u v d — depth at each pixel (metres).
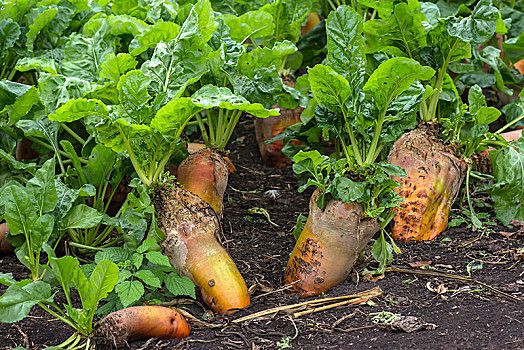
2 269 2.25
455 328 1.93
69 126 2.43
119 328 1.92
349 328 1.96
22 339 1.97
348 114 2.08
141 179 2.13
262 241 2.37
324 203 2.08
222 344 1.94
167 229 2.09
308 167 2.10
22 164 2.24
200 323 2.00
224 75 2.35
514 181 2.33
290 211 2.54
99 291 1.92
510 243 2.25
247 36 2.43
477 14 2.24
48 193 2.09
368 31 2.33
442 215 2.30
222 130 2.44
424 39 2.32
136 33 2.34
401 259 2.19
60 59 2.42
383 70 2.03
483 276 2.11
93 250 2.27
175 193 2.12
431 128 2.33
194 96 2.09
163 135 2.11
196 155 2.37
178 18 2.35
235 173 2.79
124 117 2.11
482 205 2.45
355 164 2.10
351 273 2.15
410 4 2.27
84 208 2.14
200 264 2.07
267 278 2.19
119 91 2.11
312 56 2.92
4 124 2.33
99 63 2.30
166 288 2.11
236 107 2.05
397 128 2.11
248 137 3.05
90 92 2.15
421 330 1.93
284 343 1.93
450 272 2.13
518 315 1.95
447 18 2.27
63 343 1.94
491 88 3.05
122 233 2.22
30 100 2.22
